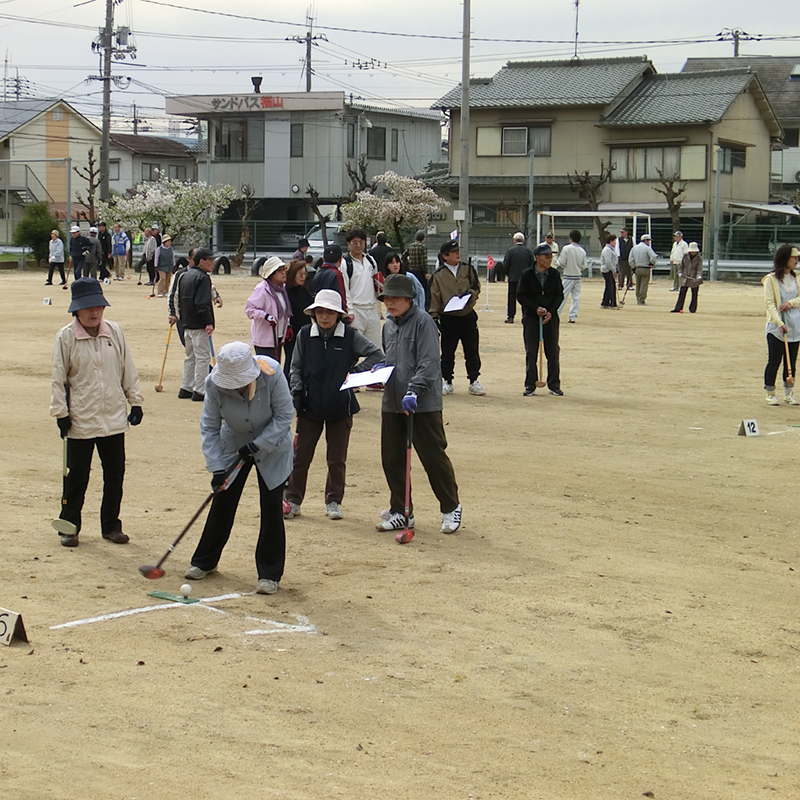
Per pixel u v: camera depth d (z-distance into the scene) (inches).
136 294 1309.1
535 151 2087.8
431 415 322.7
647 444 463.8
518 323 994.1
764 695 216.1
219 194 1968.5
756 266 1863.9
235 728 193.2
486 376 663.8
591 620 255.1
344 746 187.2
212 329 557.0
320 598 267.9
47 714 197.5
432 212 1932.8
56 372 302.8
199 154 2600.9
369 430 491.2
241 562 298.8
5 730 190.4
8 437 458.6
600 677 222.2
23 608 255.9
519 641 240.7
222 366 261.4
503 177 2102.6
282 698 206.8
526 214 2087.8
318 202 2335.1
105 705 201.9
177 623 248.1
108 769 176.7
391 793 171.0
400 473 331.9
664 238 1962.4
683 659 233.5
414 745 188.5
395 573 288.7
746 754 190.1
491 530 332.2
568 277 998.4
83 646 232.1
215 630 244.1
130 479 389.1
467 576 286.5
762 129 2148.1
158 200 1904.5
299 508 346.6
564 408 552.7
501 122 2098.9
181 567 292.2
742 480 400.5
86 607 258.1
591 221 2014.0
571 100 2028.8
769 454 444.5
